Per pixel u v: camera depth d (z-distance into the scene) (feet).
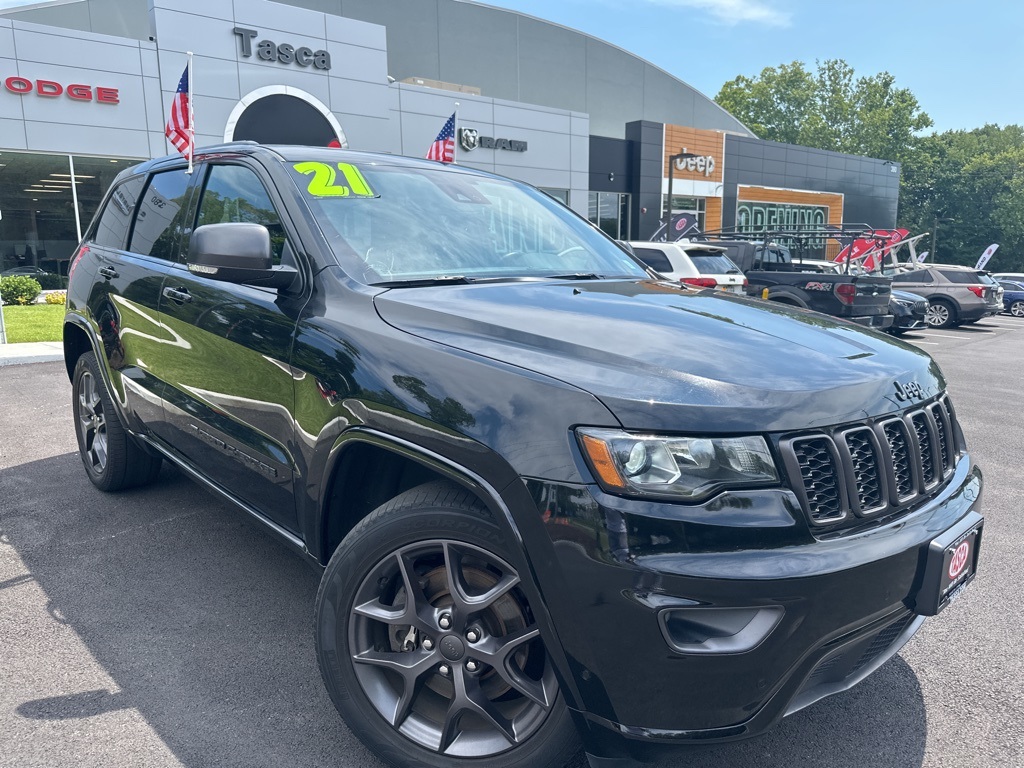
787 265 46.09
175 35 58.39
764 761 7.27
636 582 5.28
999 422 23.75
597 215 104.06
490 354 6.26
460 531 6.12
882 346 7.39
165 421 10.66
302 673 8.57
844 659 6.16
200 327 9.37
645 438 5.41
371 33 69.56
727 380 5.82
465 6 106.73
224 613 9.88
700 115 140.26
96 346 12.65
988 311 60.54
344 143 69.21
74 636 9.24
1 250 53.93
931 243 232.53
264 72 63.41
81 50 54.60
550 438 5.60
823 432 5.82
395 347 6.75
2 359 28.68
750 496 5.48
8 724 7.51
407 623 6.54
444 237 9.15
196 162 11.05
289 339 7.79
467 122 82.17
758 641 5.36
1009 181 225.56
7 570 11.03
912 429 6.51
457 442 5.99
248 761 7.09
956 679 8.83
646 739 5.52
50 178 55.01
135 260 11.69
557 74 118.32
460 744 6.53
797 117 220.84
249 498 8.89
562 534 5.46
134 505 13.64
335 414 7.02
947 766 7.25
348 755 7.21
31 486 14.61
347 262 7.99
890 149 226.99
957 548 6.46
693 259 39.60
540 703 6.08
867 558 5.66
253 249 7.68
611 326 6.71
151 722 7.62
